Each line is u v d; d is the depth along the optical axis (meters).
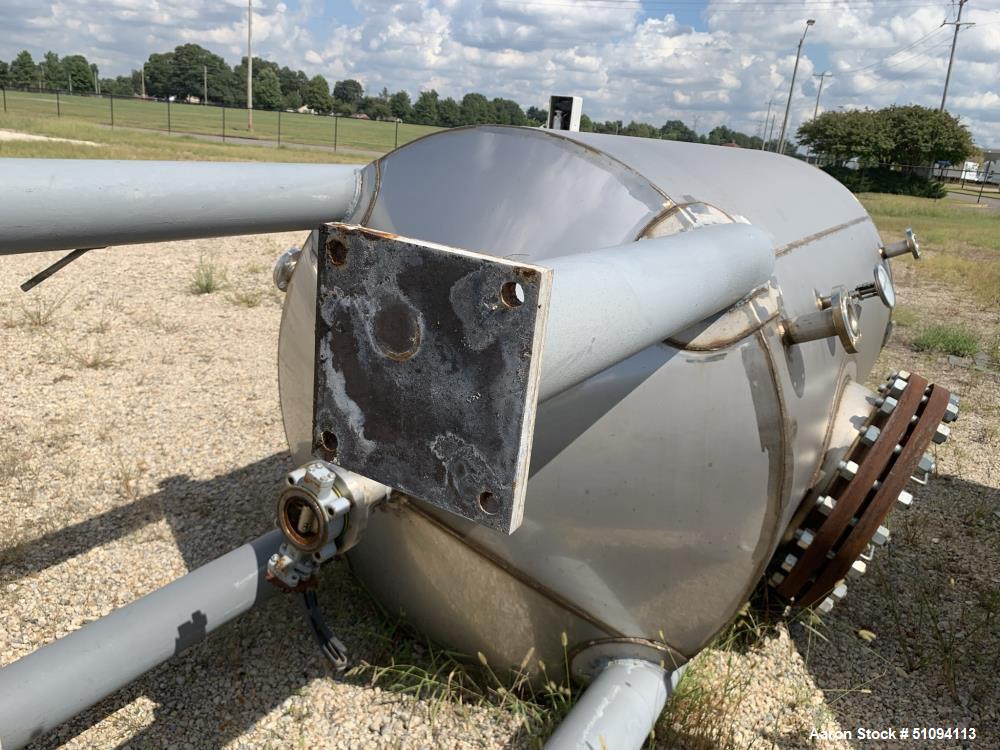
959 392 6.37
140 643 2.07
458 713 2.51
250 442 4.43
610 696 2.04
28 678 1.91
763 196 2.51
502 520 0.98
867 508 2.46
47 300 6.84
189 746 2.39
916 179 49.56
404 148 2.24
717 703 2.58
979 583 3.57
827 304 2.31
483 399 0.97
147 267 8.39
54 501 3.73
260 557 2.34
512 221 2.01
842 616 3.26
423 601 2.43
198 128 43.66
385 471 1.07
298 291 2.52
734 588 2.14
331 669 2.71
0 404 4.71
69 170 1.61
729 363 1.94
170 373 5.39
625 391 1.91
